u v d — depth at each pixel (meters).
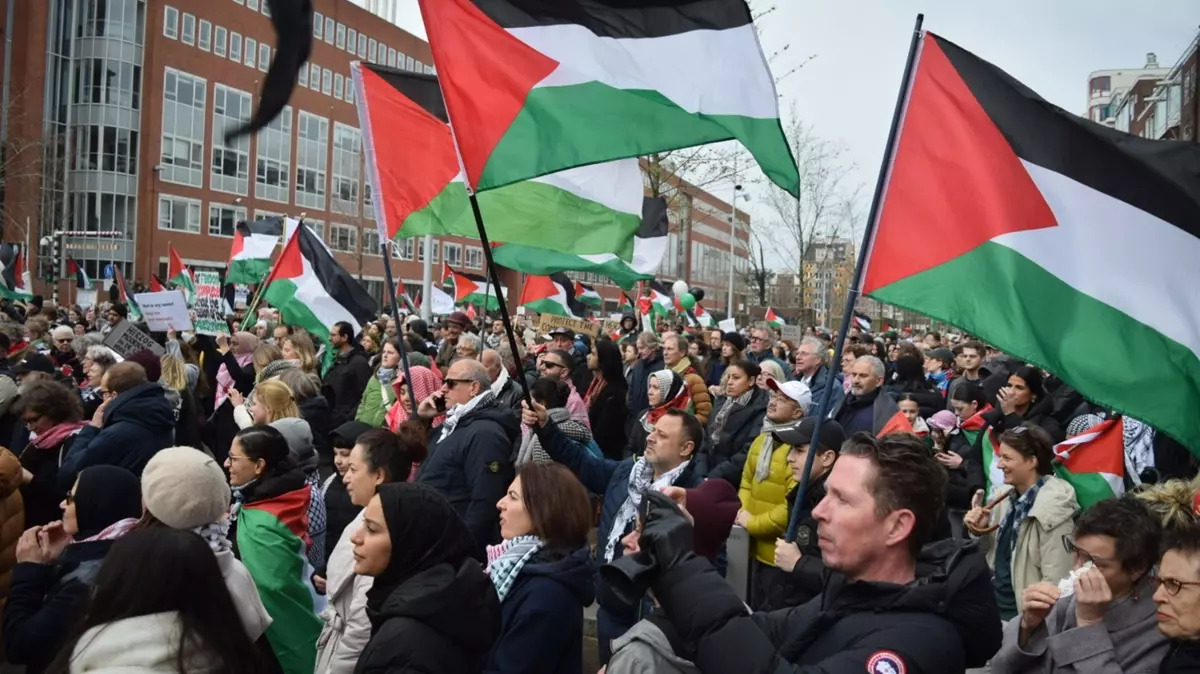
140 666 2.84
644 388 11.98
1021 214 4.73
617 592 2.59
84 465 6.02
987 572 2.69
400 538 3.38
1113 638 3.57
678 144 5.47
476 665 3.44
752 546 5.80
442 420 7.43
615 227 7.98
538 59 5.47
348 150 58.56
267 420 6.86
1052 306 4.62
